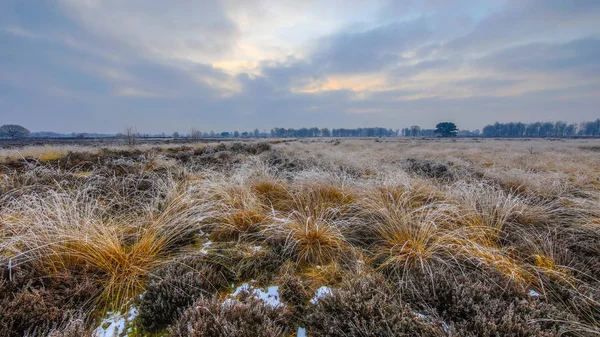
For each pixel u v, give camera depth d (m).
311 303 2.11
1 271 2.12
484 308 1.82
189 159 9.73
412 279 2.27
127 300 2.11
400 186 5.02
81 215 3.12
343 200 4.40
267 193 4.84
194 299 2.06
